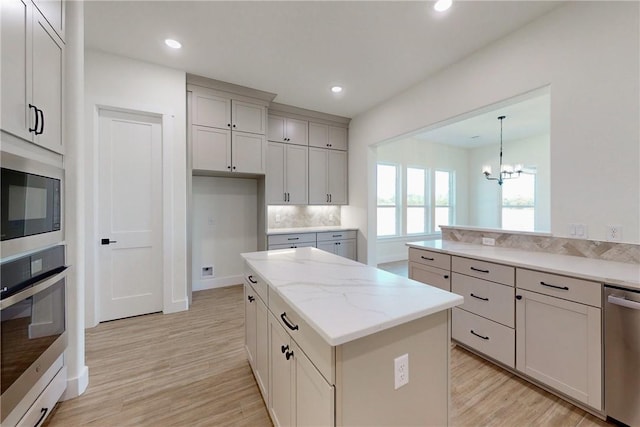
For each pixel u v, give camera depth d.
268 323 1.52
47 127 1.48
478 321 2.14
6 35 1.16
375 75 3.19
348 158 4.89
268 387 1.54
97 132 2.75
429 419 1.11
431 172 6.61
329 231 4.43
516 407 1.64
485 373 1.99
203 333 2.61
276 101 4.02
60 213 1.61
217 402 1.69
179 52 2.75
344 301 1.12
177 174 3.11
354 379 0.90
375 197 4.55
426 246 2.64
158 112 2.98
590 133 1.92
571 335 1.61
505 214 6.51
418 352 1.07
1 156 1.11
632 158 1.74
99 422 1.53
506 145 6.46
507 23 2.27
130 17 2.22
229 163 3.57
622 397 1.43
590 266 1.71
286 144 4.31
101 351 2.28
